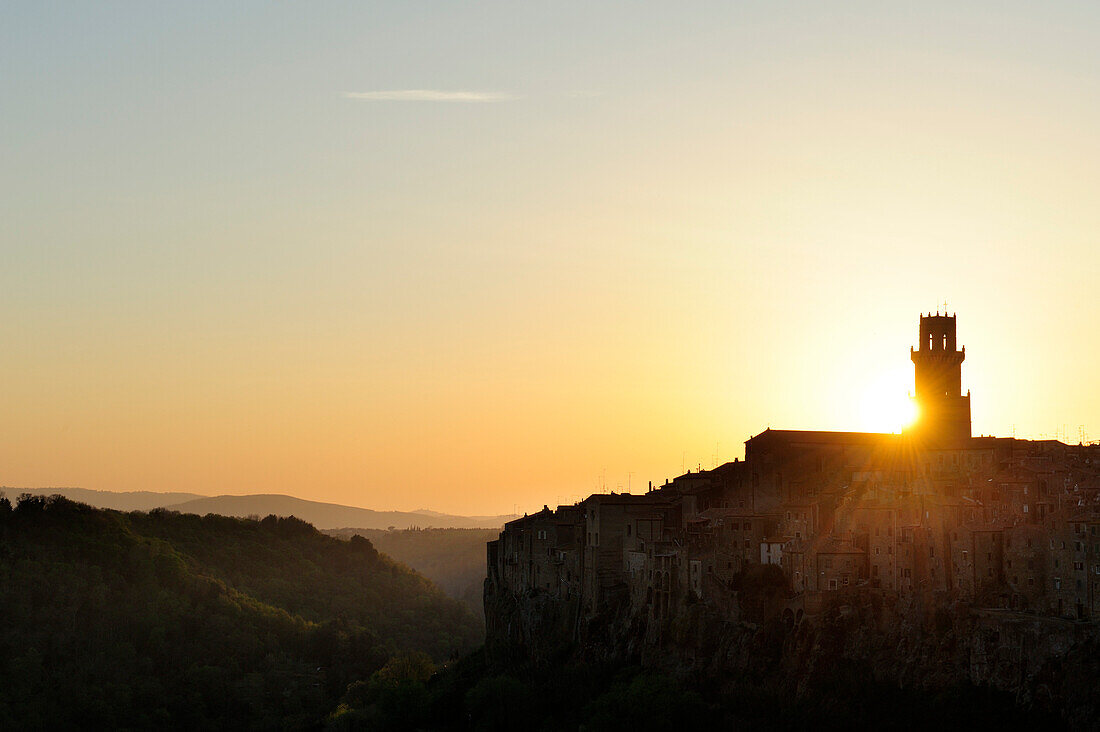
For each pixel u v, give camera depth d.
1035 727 193.25
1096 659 190.12
